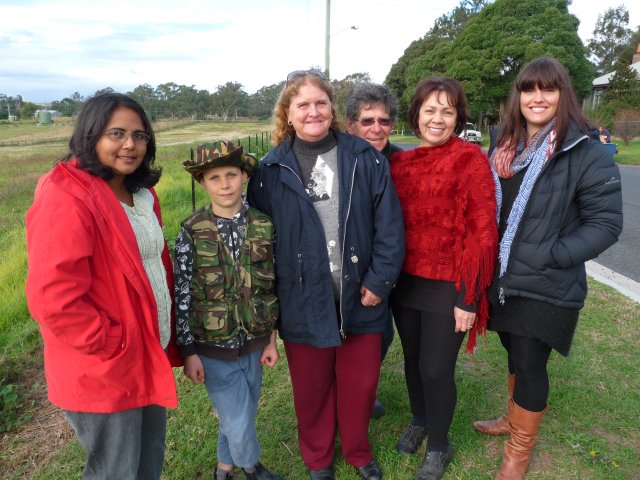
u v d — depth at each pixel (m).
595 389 3.10
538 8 29.77
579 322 4.01
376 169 2.19
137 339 1.76
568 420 2.83
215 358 2.16
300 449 2.52
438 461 2.42
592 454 2.54
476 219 2.13
